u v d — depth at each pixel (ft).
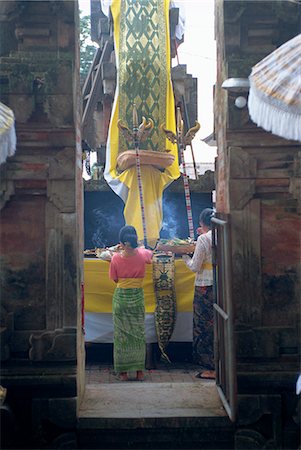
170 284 19.86
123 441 12.84
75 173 12.95
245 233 13.03
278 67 10.37
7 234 12.94
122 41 23.88
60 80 12.85
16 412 12.75
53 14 13.08
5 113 10.69
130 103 23.88
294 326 12.98
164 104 24.04
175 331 20.36
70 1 13.04
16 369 12.74
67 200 12.89
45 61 12.89
